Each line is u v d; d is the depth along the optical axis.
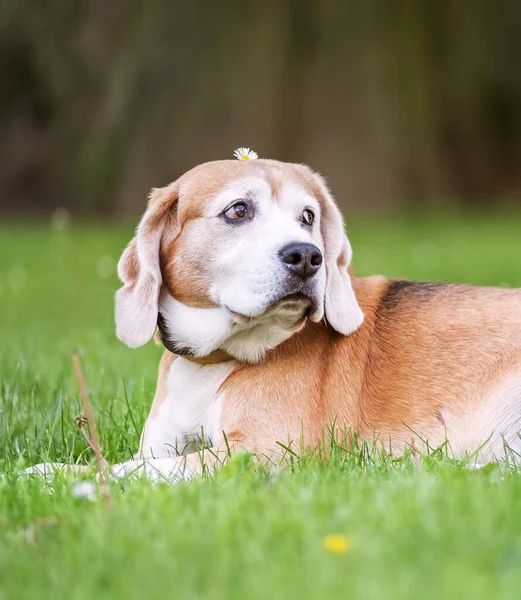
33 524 4.24
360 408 5.92
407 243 21.83
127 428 6.61
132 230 25.75
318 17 27.44
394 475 4.95
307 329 5.96
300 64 27.67
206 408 5.92
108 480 5.03
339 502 4.30
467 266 17.30
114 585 3.54
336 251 6.03
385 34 27.94
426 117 29.05
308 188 5.99
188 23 26.97
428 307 6.25
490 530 3.82
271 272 5.46
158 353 9.59
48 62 30.03
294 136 27.78
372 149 28.12
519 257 18.84
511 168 33.94
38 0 29.30
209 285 5.72
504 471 5.11
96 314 13.48
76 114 30.48
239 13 27.19
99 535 3.96
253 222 5.68
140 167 27.97
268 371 5.82
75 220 30.02
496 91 33.38
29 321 12.94
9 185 34.28
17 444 6.20
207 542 3.83
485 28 29.92
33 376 8.12
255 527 3.94
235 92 27.31
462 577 3.37
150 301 5.80
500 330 6.09
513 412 5.86
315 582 3.39
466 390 5.96
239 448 5.60
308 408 5.77
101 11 27.67
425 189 29.52
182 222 5.81
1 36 32.12
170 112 27.55
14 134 34.06
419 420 5.93
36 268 18.64
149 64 27.14
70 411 6.99
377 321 6.20
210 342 5.77
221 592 3.39
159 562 3.65
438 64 29.30
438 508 4.11
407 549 3.65
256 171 5.85
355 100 27.81
